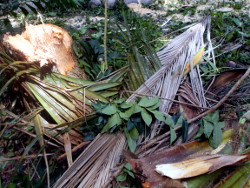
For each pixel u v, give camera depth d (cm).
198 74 200
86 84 181
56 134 159
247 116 167
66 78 178
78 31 361
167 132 163
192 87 192
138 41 253
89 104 173
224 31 337
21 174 153
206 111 170
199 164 142
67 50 203
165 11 573
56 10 522
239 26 369
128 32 215
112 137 159
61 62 197
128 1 629
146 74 194
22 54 172
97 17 506
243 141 159
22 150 177
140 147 162
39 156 165
